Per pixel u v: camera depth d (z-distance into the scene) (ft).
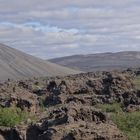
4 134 135.95
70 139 106.22
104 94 241.96
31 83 375.04
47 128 119.55
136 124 147.74
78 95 244.01
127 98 212.02
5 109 185.06
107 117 125.39
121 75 259.39
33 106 214.07
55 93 259.80
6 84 378.73
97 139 106.32
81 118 123.44
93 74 431.02
